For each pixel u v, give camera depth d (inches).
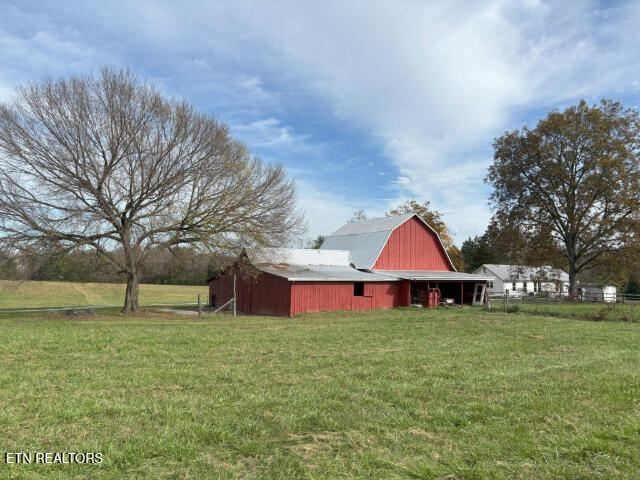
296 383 319.0
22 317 901.2
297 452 196.9
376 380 329.1
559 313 948.6
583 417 245.9
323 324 763.4
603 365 396.5
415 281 1358.3
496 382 327.0
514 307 1051.9
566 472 178.4
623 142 1487.5
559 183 1592.0
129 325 705.6
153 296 2076.8
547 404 270.2
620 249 1481.3
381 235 1435.8
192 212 941.2
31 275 882.1
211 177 922.1
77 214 808.3
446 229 2250.2
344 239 1614.2
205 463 184.4
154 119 888.3
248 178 984.9
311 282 1083.9
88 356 414.6
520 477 174.6
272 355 434.3
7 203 779.4
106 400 267.7
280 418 239.6
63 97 820.0
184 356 424.2
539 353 465.7
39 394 281.3
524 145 1665.8
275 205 1000.2
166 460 187.2
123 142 859.4
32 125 802.8
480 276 1381.6
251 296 1187.9
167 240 942.4
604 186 1480.1
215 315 999.6
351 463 185.6
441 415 248.2
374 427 229.1
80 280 1154.7
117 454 189.3
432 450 200.4
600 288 2244.1
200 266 1057.5
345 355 435.5
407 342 533.3
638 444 206.2
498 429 227.5
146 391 293.1
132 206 914.7
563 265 1708.9
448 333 629.6
